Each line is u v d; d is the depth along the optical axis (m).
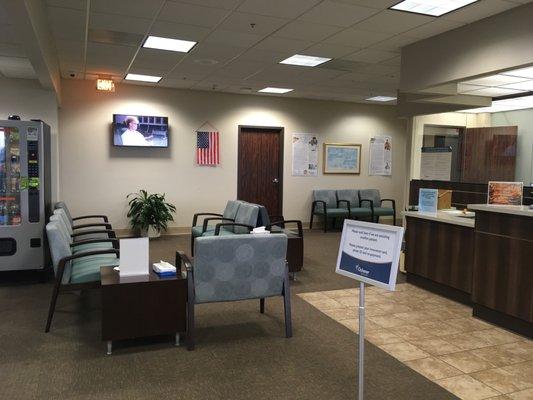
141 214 7.73
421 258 4.86
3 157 4.82
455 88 5.32
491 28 4.11
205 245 3.07
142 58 6.00
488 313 3.84
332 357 3.08
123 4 4.00
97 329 3.53
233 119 8.73
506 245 3.65
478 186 5.65
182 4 4.00
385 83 7.43
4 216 4.83
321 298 4.46
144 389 2.59
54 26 4.66
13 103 6.05
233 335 3.45
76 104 7.65
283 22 4.46
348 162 9.72
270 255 3.28
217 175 8.69
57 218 4.02
